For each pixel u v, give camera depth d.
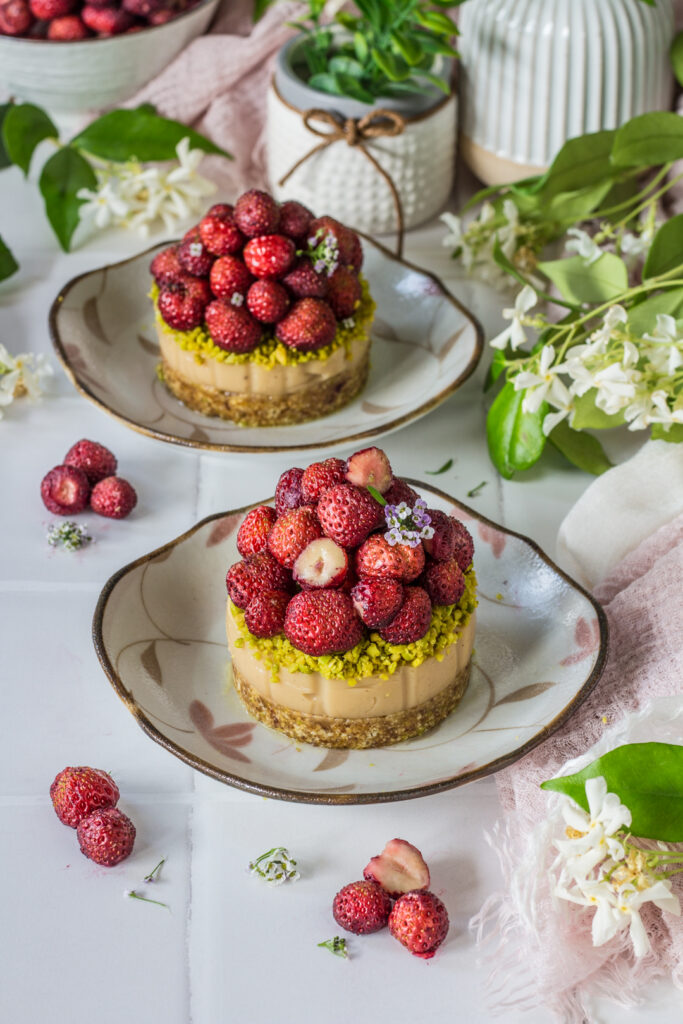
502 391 0.92
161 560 0.84
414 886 0.76
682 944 0.74
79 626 0.85
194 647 0.83
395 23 0.99
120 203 1.05
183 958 0.75
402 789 0.75
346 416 0.95
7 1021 0.73
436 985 0.74
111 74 1.08
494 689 0.82
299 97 1.03
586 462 0.92
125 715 0.82
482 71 1.04
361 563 0.77
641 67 1.02
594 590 0.86
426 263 1.05
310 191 1.04
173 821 0.78
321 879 0.77
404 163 1.04
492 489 0.92
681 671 0.80
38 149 1.13
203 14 1.10
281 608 0.78
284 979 0.74
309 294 0.91
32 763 0.80
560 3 1.01
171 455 0.94
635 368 0.87
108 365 0.97
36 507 0.91
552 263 0.94
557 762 0.79
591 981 0.74
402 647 0.78
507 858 0.76
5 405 0.96
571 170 0.99
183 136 1.06
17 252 1.05
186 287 0.92
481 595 0.85
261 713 0.80
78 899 0.76
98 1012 0.73
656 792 0.73
